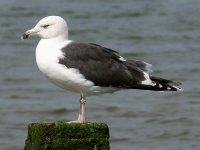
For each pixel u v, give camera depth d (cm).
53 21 986
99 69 974
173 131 1580
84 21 2981
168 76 2123
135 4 3428
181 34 2747
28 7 3294
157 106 1802
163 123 1653
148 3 3453
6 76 2147
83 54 975
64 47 977
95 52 985
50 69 968
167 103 1830
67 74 959
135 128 1612
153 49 2500
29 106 1814
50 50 973
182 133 1564
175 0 3572
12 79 2111
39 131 830
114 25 2911
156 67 2236
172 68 2219
